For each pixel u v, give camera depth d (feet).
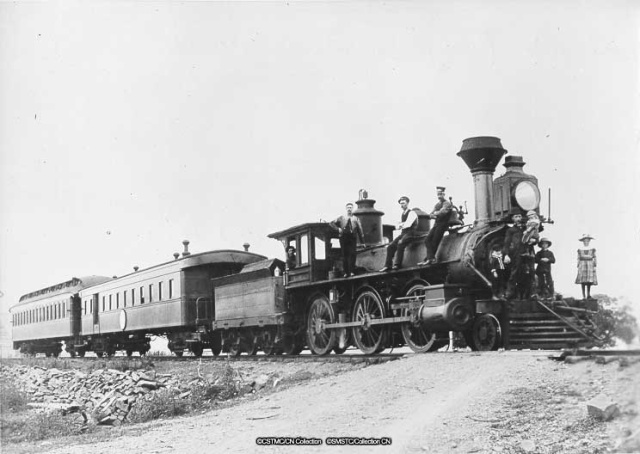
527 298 46.44
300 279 63.82
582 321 43.47
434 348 49.08
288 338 66.95
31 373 68.64
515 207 47.32
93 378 57.98
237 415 40.91
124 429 42.80
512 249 46.21
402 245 52.11
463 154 49.06
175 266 84.12
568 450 26.27
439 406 32.94
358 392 39.11
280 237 68.33
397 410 34.22
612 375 31.94
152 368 66.13
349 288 59.36
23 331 138.51
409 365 42.24
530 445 27.09
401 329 51.67
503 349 44.57
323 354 60.95
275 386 49.39
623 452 25.54
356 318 57.11
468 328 46.91
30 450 38.78
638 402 28.81
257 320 69.72
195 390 49.67
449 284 47.03
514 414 30.12
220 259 83.92
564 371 33.88
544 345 43.19
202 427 39.17
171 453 33.94
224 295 77.61
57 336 119.55
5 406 50.98
